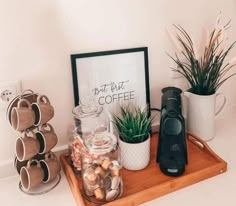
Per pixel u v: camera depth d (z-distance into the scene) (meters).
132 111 0.99
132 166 0.91
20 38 0.84
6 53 0.84
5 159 0.93
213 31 1.06
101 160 0.81
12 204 0.82
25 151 0.77
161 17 1.02
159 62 1.07
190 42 1.08
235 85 1.28
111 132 0.93
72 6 0.88
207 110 1.05
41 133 0.82
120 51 0.98
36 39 0.86
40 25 0.86
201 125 1.07
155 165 0.94
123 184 0.85
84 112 0.92
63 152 1.00
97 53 0.95
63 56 0.91
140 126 0.90
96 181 0.78
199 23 1.10
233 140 1.09
